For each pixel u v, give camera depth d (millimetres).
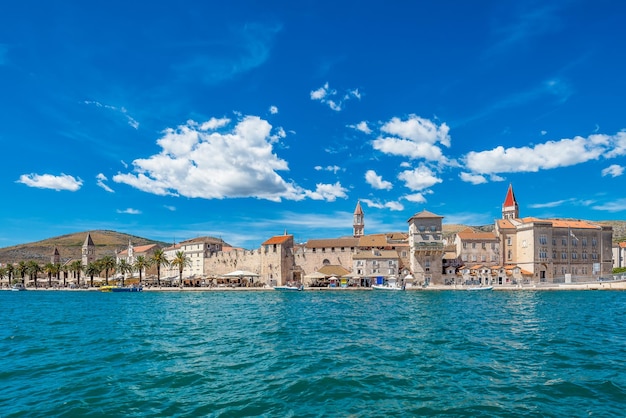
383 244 136625
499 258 131750
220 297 94562
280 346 27672
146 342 29641
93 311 58219
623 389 17484
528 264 126500
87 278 193000
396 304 64875
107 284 161000
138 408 15477
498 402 16047
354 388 17922
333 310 55062
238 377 19703
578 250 129250
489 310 53031
